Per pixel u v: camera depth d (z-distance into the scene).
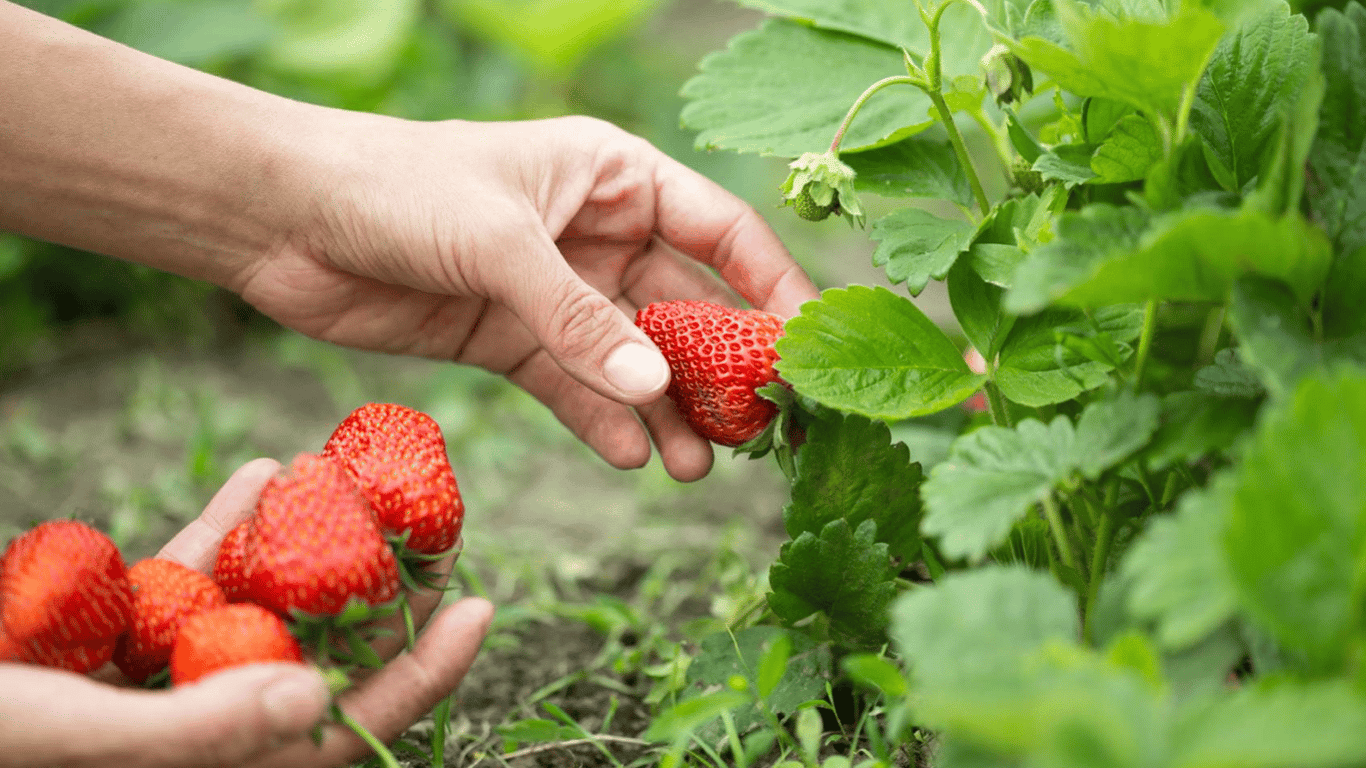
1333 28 0.58
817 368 0.65
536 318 0.70
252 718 0.57
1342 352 0.56
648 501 0.96
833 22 0.73
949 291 0.67
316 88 1.48
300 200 0.72
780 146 0.71
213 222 0.73
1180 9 0.59
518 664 0.78
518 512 0.96
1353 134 0.58
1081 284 0.55
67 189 0.71
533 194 0.72
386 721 0.61
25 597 0.60
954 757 0.54
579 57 1.61
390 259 0.72
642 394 0.69
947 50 0.73
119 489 0.92
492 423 1.14
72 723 0.56
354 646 0.61
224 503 0.68
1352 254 0.57
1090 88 0.60
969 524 0.58
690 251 0.75
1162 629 0.55
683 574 0.87
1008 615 0.55
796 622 0.70
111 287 1.29
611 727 0.73
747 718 0.66
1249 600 0.53
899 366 0.66
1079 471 0.61
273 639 0.59
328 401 1.18
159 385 1.13
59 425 1.09
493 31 1.57
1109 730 0.51
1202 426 0.58
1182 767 0.51
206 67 1.40
